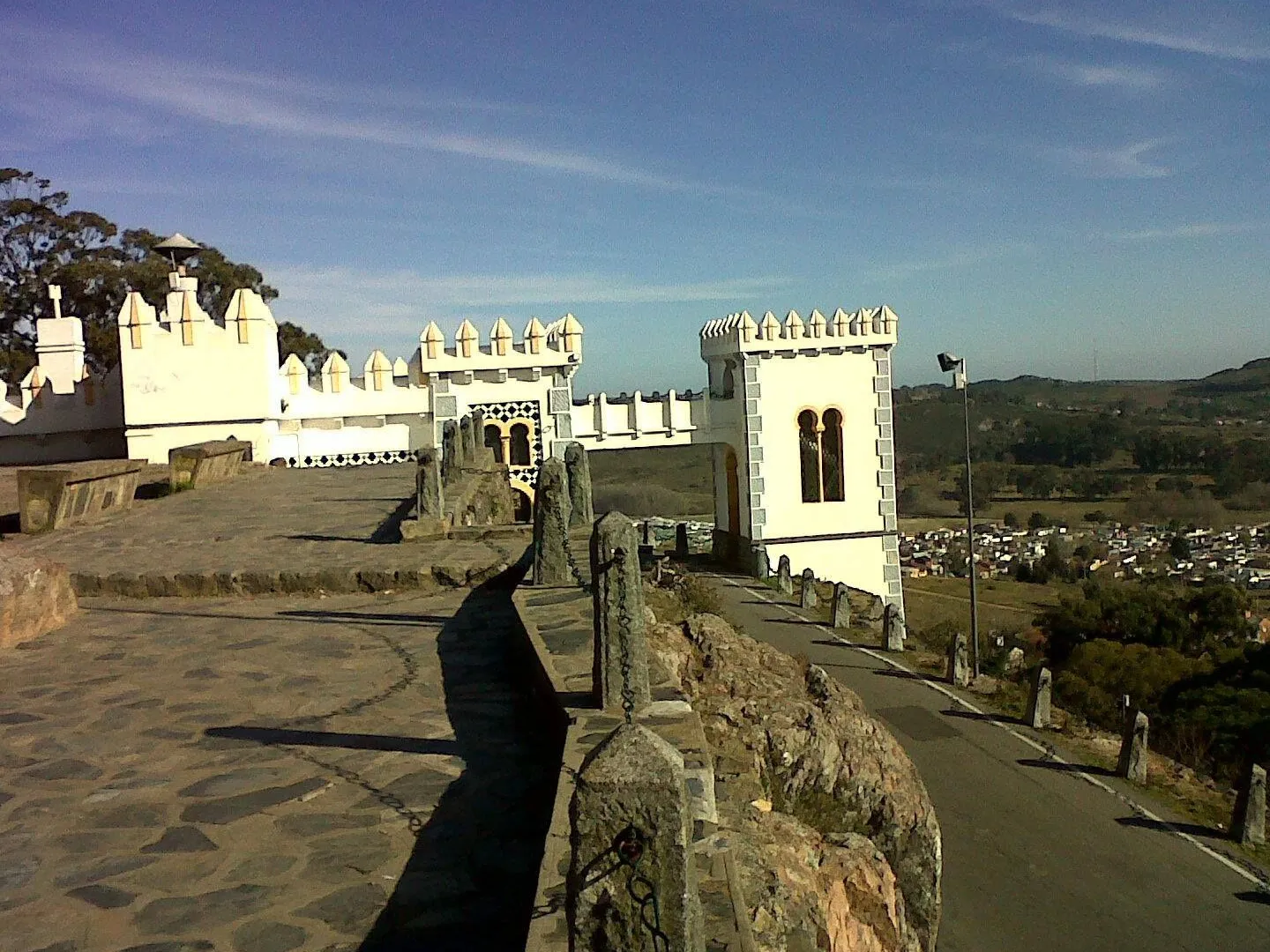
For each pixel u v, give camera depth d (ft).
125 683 26.84
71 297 132.98
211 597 38.32
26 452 98.37
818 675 37.27
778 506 111.96
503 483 82.33
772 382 111.24
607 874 10.51
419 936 14.11
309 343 150.20
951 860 45.55
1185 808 52.08
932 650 86.43
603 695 20.68
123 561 42.39
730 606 92.63
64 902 15.02
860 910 24.13
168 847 16.84
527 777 19.88
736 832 20.12
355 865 16.24
